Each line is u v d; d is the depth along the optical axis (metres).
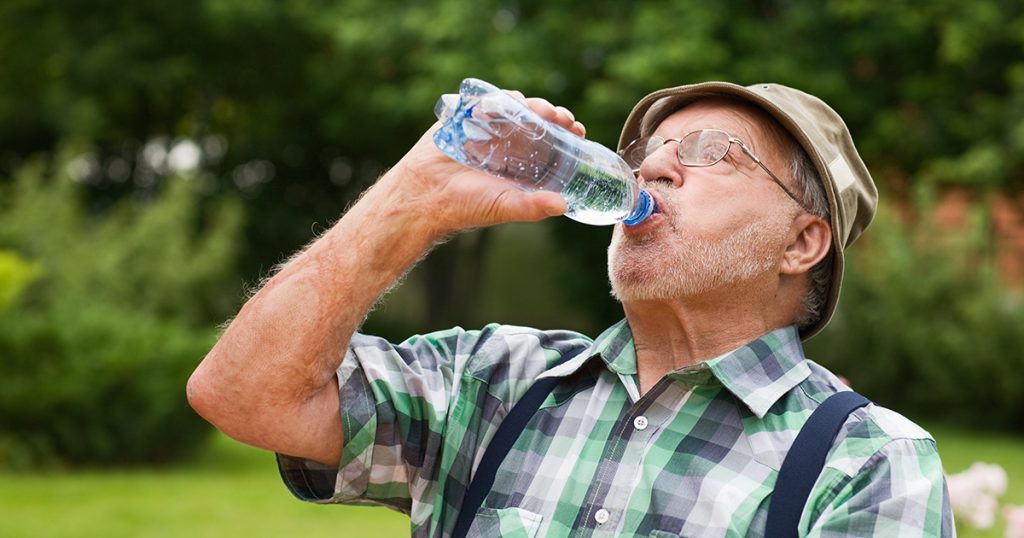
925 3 12.34
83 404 8.25
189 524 6.46
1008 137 12.01
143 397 8.44
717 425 1.99
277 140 17.52
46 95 15.15
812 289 2.20
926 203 12.00
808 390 2.01
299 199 18.77
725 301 2.09
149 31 15.57
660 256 2.06
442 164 1.99
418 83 13.27
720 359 2.02
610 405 2.11
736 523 1.86
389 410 2.12
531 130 2.01
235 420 2.05
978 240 11.73
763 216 2.09
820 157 2.09
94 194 17.55
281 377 2.01
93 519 6.52
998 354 11.13
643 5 12.87
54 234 10.45
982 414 11.47
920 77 12.94
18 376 8.21
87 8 15.70
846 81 12.88
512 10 13.85
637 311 2.13
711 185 2.08
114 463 8.52
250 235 17.66
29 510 6.71
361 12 14.50
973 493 3.91
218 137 18.53
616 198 2.04
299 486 2.17
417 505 2.16
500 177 2.05
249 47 16.25
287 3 15.53
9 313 8.66
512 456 2.11
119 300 10.50
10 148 16.67
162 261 11.04
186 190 11.66
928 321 11.62
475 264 19.53
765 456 1.92
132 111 17.31
